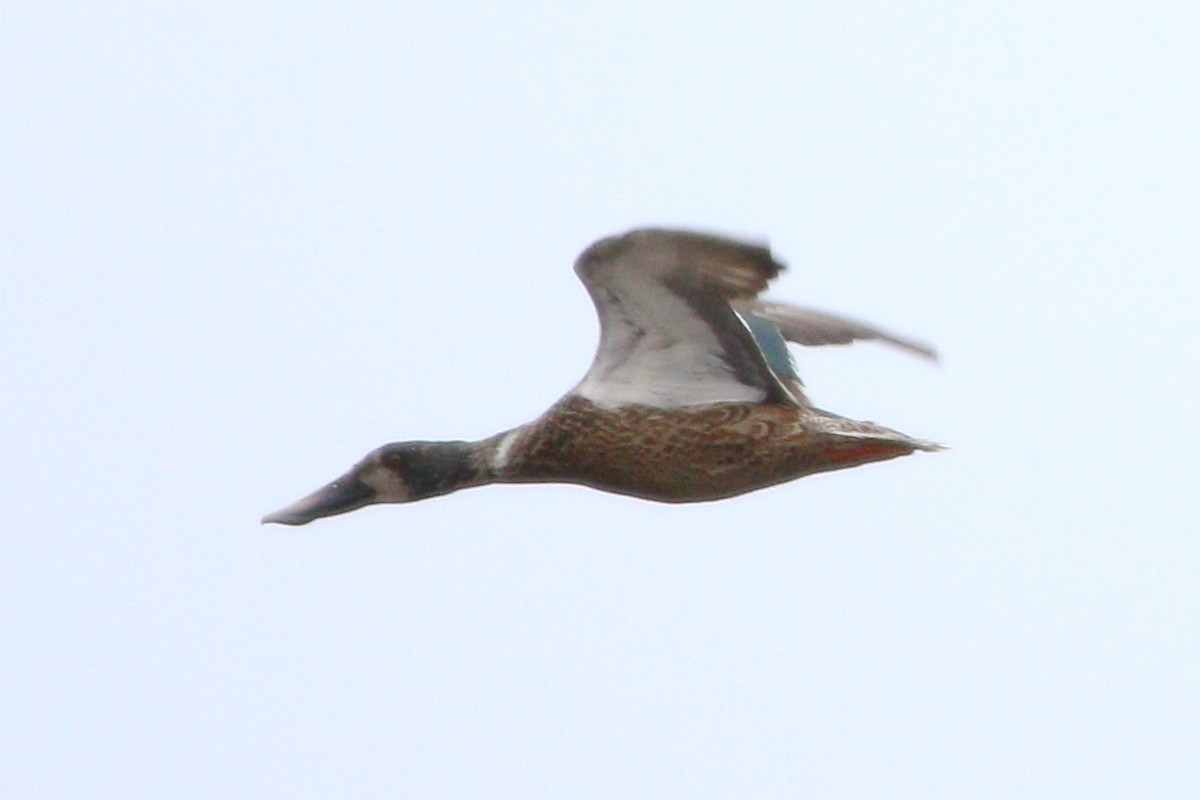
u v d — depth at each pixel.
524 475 15.71
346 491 16.14
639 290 14.66
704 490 15.29
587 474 15.52
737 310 16.06
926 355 16.91
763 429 15.02
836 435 14.98
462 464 15.91
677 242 14.04
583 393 15.37
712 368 15.07
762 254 13.95
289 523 16.11
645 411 15.18
